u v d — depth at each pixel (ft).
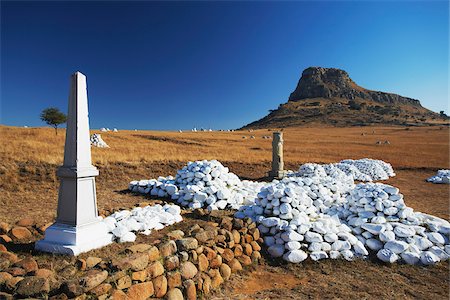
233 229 22.04
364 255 21.83
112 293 12.84
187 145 127.95
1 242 19.13
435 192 49.32
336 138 204.23
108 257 16.39
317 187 31.32
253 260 21.30
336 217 26.03
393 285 18.31
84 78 19.60
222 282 17.89
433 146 153.48
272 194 26.00
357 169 66.03
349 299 16.60
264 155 102.68
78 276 13.53
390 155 115.34
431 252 21.72
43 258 16.96
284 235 22.59
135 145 104.88
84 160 19.10
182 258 16.29
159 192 38.06
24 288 12.06
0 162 48.96
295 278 19.39
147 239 21.59
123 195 39.01
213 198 32.68
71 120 19.06
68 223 18.62
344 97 653.30
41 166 50.57
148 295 14.02
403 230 22.82
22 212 28.99
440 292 17.57
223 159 83.46
